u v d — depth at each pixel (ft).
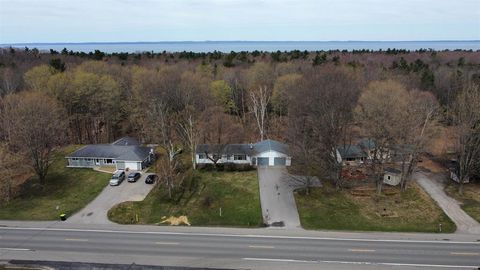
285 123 233.35
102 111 251.60
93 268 98.73
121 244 115.03
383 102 176.86
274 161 186.29
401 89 224.12
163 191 155.43
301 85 234.79
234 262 104.47
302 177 170.40
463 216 133.08
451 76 293.43
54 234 121.80
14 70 306.14
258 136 240.32
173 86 252.21
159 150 213.05
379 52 539.29
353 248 111.75
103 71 301.22
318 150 166.50
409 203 144.87
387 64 416.46
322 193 153.58
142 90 250.16
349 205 142.82
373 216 133.90
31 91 235.61
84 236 120.47
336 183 158.10
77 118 251.19
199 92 259.19
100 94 245.45
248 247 112.68
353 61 392.88
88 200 149.28
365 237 118.73
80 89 242.58
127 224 129.49
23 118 169.89
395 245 113.50
